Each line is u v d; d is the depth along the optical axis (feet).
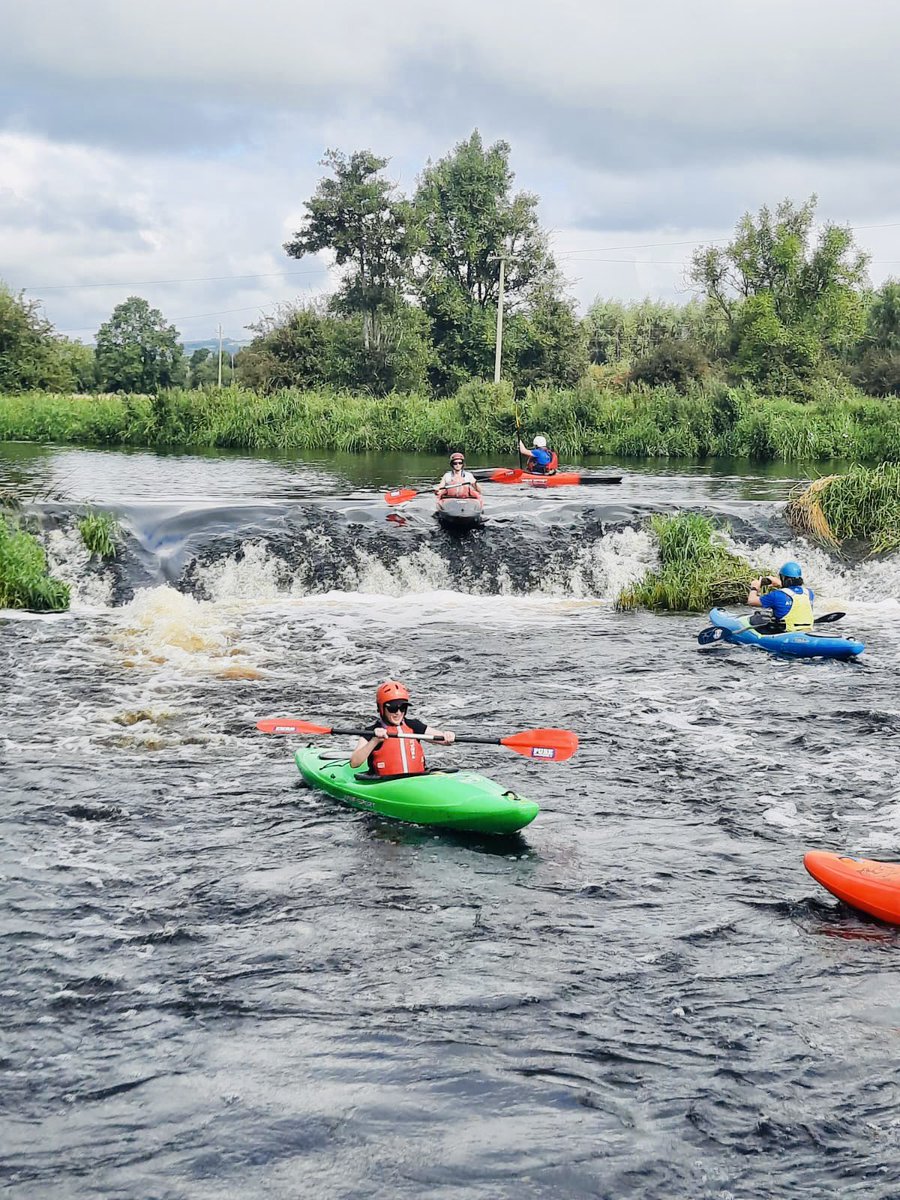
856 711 37.99
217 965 21.24
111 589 55.21
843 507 65.26
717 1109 17.08
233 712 37.14
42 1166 15.79
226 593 56.80
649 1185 15.53
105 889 24.30
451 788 27.55
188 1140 16.35
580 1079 17.79
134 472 89.45
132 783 30.53
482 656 45.11
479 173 206.28
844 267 201.87
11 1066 18.04
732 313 209.77
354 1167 15.83
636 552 61.72
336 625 50.16
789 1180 15.62
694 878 25.12
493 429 127.03
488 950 21.86
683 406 127.54
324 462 103.86
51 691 38.88
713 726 36.29
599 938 22.38
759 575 57.36
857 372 196.34
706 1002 20.04
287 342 189.16
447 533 61.72
